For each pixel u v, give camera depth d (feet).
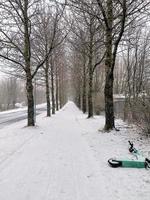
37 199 16.87
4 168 23.93
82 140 38.11
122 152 28.63
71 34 75.31
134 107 42.27
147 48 68.13
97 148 31.55
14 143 36.86
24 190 18.42
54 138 40.81
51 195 17.43
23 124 72.90
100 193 17.54
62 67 138.72
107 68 43.91
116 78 153.99
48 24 70.59
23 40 57.47
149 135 36.22
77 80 145.07
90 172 22.20
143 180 19.77
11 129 57.67
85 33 71.61
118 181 19.72
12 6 51.88
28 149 32.19
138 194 17.17
